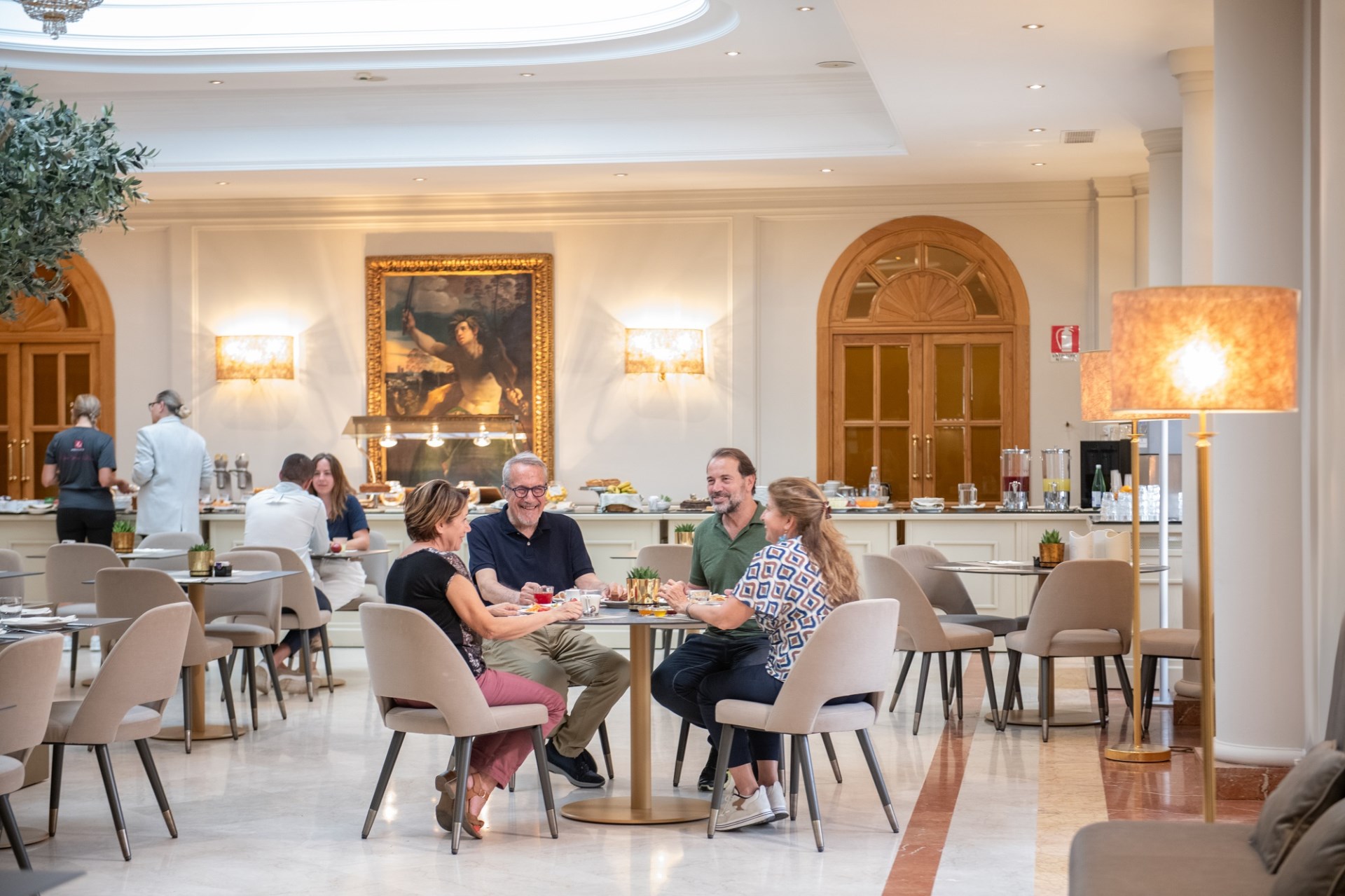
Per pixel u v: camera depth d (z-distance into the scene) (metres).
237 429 11.60
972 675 8.77
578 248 11.39
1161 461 7.36
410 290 11.50
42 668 4.14
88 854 4.70
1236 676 5.52
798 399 11.30
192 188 10.91
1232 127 5.52
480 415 11.45
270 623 7.27
